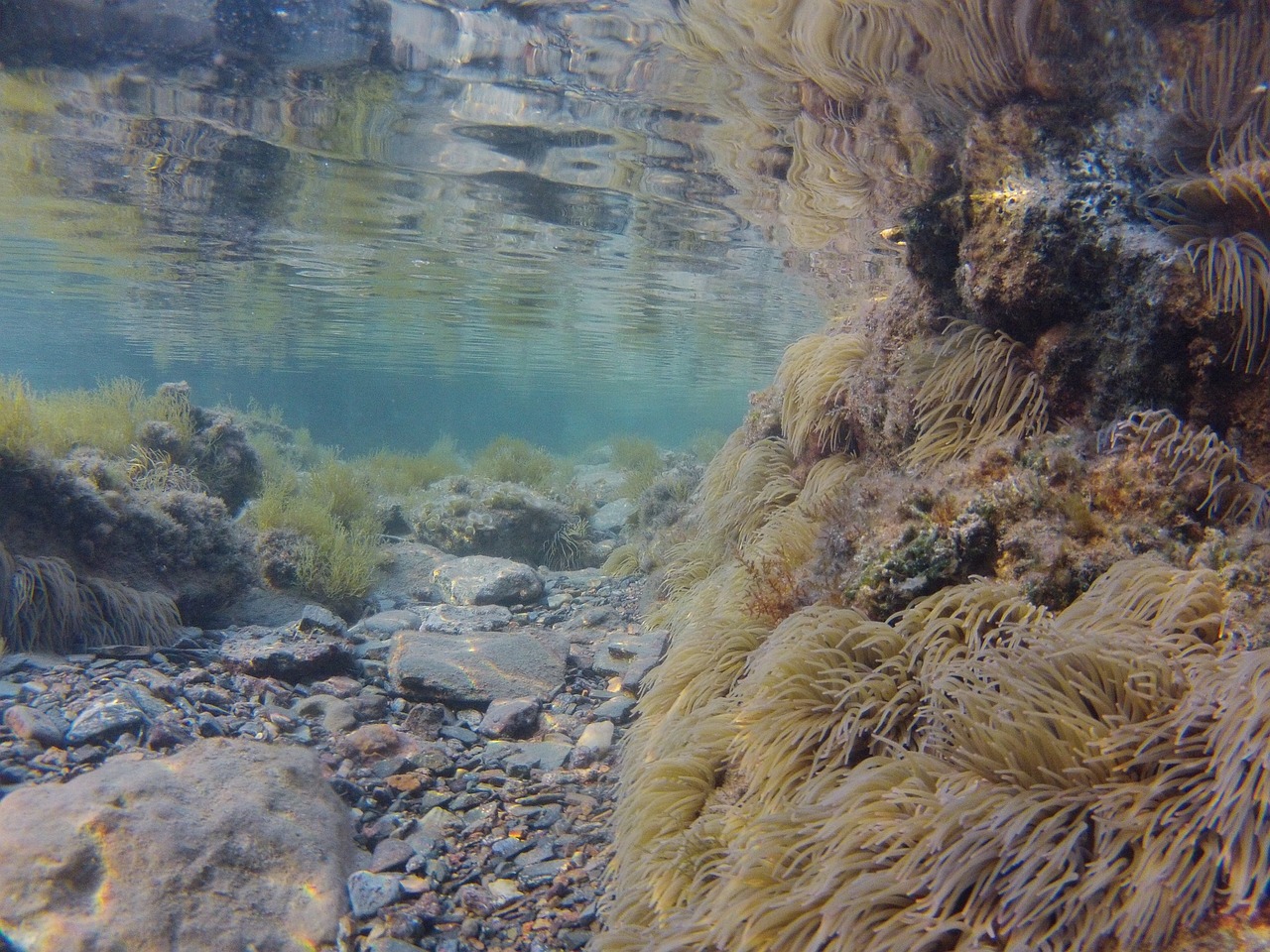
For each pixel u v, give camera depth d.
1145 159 0.80
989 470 0.78
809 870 0.61
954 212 0.89
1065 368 0.80
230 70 1.33
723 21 1.06
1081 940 0.51
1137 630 0.62
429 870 0.77
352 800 0.84
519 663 1.15
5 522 1.13
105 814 0.68
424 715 1.02
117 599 1.16
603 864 0.80
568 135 1.50
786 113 1.24
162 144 1.63
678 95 1.29
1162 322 0.74
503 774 0.93
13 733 0.81
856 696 0.69
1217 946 0.48
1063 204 0.80
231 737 0.90
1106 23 0.80
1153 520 0.69
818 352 1.13
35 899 0.63
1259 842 0.49
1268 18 0.74
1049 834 0.54
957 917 0.55
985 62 0.88
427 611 1.44
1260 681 0.53
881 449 0.96
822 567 0.84
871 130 1.14
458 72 1.30
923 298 0.94
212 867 0.68
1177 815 0.52
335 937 0.68
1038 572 0.70
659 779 0.78
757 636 0.87
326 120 1.50
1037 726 0.59
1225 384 0.73
